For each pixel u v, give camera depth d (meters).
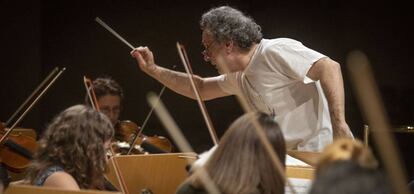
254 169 5.18
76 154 6.63
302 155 7.48
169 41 17.52
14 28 16.19
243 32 8.65
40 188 5.49
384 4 17.34
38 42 16.38
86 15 17.20
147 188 8.02
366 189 2.29
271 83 8.73
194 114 17.94
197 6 17.48
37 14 16.34
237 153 5.21
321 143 8.77
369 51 17.39
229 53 8.76
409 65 17.38
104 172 6.81
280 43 8.63
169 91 17.78
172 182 8.06
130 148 10.79
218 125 17.91
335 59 17.42
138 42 17.41
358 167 2.37
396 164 2.60
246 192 5.11
